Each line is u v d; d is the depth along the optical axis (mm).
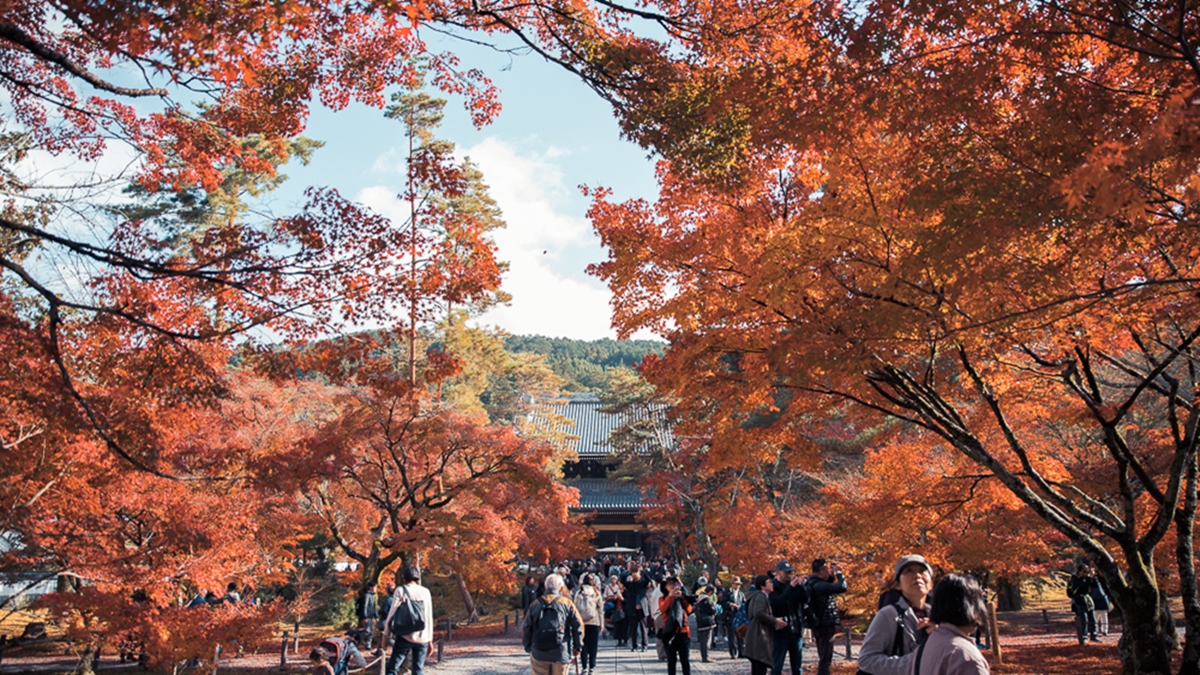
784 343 7195
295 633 20391
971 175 5875
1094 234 6211
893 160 7383
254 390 18156
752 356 9922
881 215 7250
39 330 7102
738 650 16516
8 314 7352
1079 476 12719
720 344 9469
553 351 131000
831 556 17250
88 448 8930
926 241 6000
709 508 33344
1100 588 18000
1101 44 6480
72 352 8781
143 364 8695
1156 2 5379
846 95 6086
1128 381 17547
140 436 8625
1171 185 4914
